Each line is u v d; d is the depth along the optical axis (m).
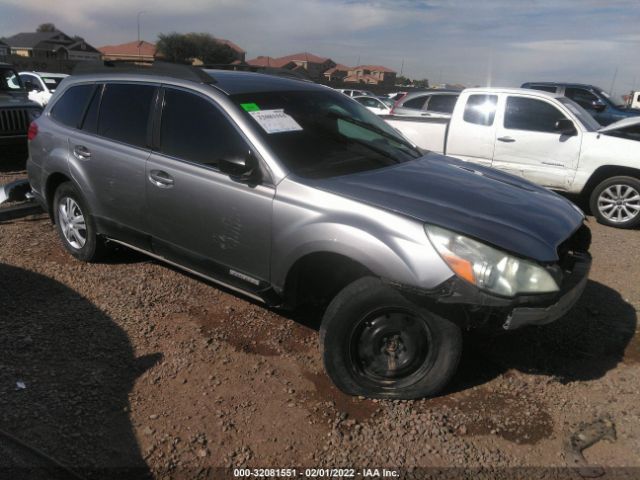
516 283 2.77
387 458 2.74
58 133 4.72
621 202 7.31
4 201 5.86
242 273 3.56
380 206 3.01
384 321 3.04
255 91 3.83
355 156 3.69
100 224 4.49
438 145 8.70
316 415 3.03
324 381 3.33
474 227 2.87
